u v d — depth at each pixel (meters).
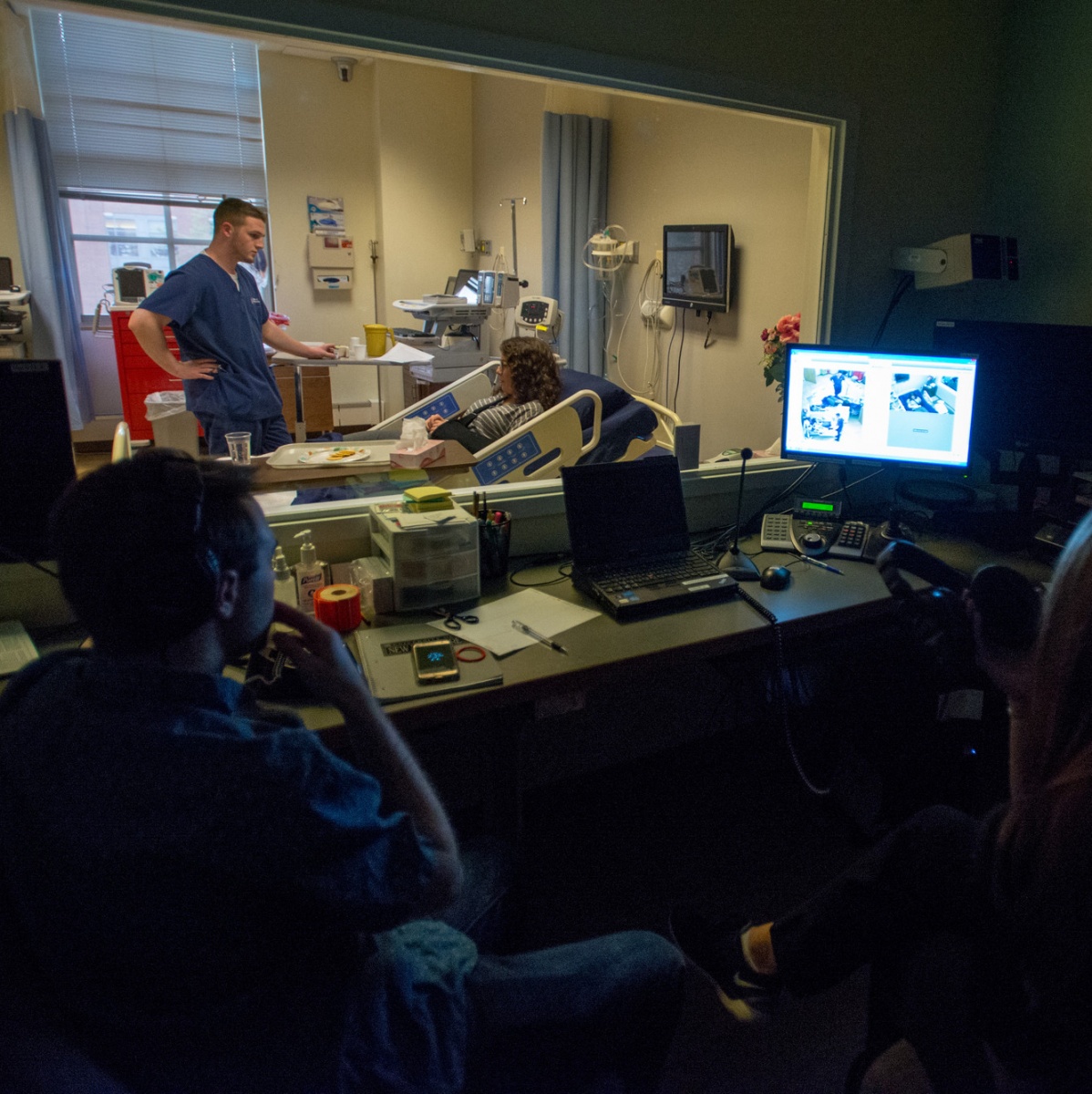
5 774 0.70
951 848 1.10
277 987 0.75
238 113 5.76
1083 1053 0.70
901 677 1.88
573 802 2.18
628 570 1.82
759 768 2.32
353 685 0.93
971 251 2.23
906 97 2.29
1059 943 0.68
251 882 0.69
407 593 1.67
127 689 0.70
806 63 2.09
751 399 4.07
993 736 1.78
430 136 5.99
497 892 1.23
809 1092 1.42
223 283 3.12
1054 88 2.33
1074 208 2.33
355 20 1.54
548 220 4.75
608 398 3.23
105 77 5.37
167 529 0.70
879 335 2.41
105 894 0.67
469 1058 0.93
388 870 0.75
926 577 1.44
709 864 1.96
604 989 1.00
